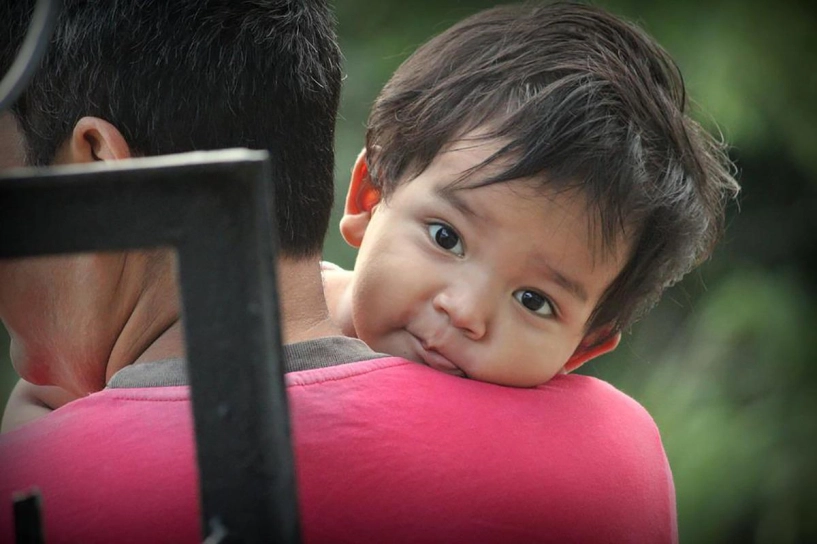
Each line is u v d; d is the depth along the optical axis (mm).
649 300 4402
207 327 1973
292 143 3426
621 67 4090
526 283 3838
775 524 9828
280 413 2014
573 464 3373
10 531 2908
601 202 3855
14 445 3055
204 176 1918
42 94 3365
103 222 1928
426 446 3131
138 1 3303
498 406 3363
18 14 3395
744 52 10453
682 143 4168
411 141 4035
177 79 3303
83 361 3580
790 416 10148
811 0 10656
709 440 9961
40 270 3496
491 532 3135
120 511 2887
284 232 3363
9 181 1900
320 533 2965
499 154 3816
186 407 3020
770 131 10625
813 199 11078
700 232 4305
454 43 4242
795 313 10555
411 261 3893
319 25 3588
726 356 10398
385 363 3314
